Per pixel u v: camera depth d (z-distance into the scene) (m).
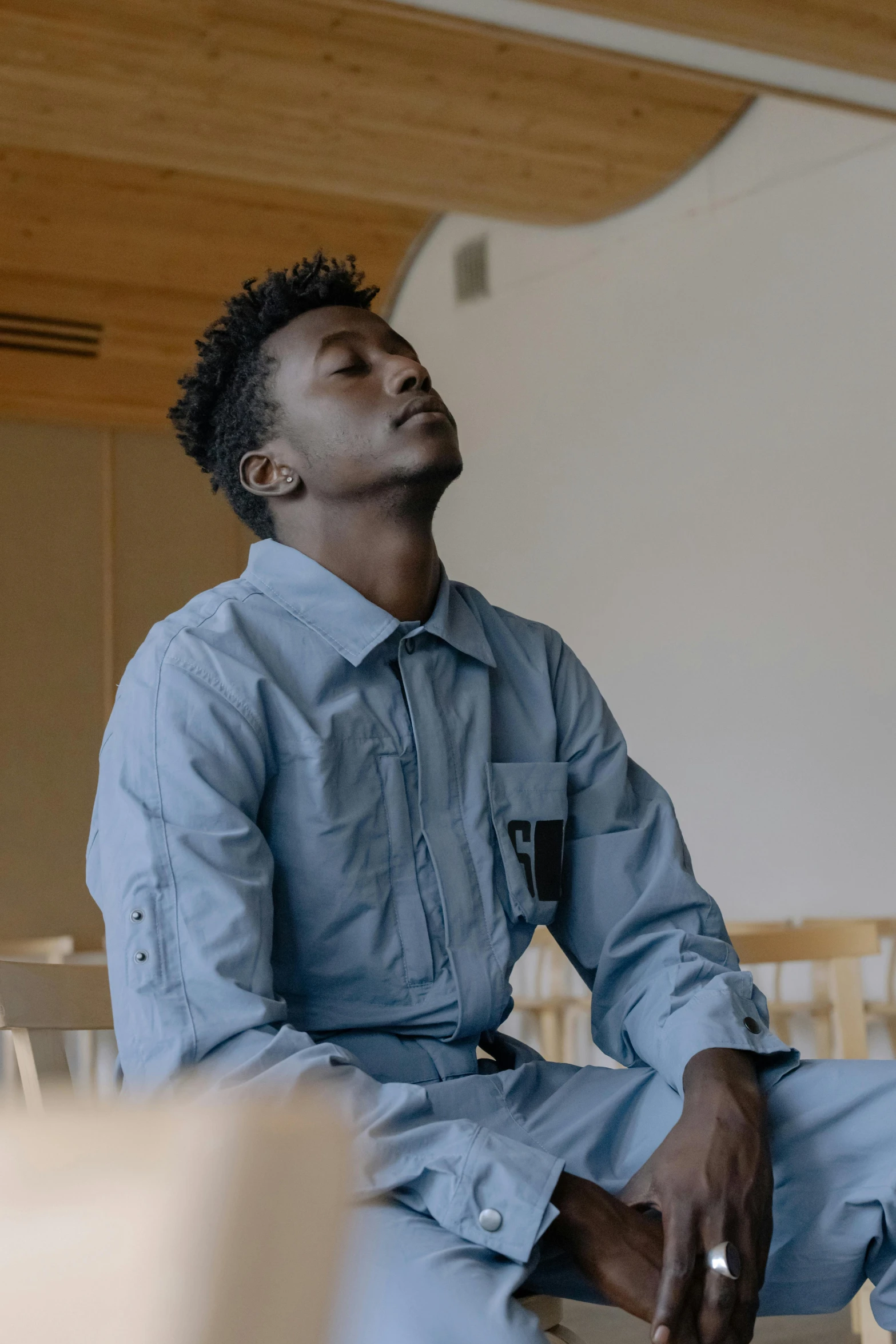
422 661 1.36
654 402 6.11
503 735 1.42
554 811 1.38
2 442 7.09
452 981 1.27
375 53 4.81
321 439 1.38
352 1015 1.23
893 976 4.87
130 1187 0.28
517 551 6.77
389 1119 1.04
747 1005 1.25
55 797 7.05
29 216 6.65
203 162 5.27
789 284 5.53
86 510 7.24
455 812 1.32
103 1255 0.28
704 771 5.81
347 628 1.32
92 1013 1.37
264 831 1.25
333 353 1.40
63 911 7.00
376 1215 1.00
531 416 6.71
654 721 6.04
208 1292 0.28
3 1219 0.28
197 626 1.29
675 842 1.41
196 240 6.93
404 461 1.36
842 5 3.75
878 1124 1.14
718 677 5.77
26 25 4.38
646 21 3.73
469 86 5.05
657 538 6.07
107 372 7.15
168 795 1.18
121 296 7.02
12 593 7.07
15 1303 0.27
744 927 4.77
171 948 1.13
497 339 6.92
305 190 6.92
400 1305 0.94
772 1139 1.14
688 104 5.54
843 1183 1.13
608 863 1.39
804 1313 1.15
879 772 5.15
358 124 5.12
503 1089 1.24
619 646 6.22
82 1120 0.29
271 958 1.24
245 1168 0.28
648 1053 1.25
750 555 5.66
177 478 7.44
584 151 5.63
